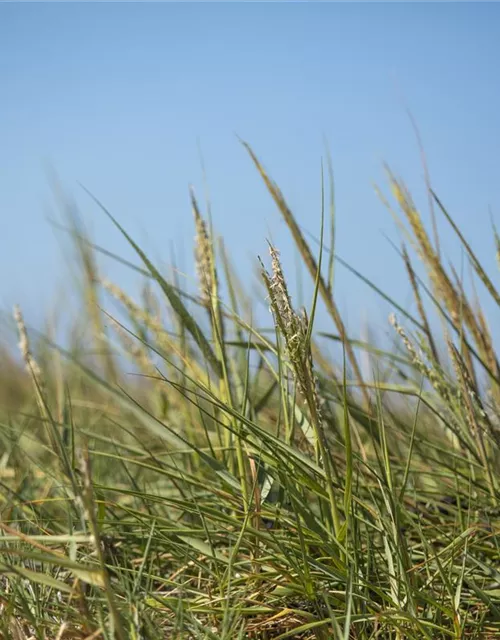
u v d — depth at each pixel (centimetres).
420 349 123
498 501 114
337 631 98
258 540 109
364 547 112
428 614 105
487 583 110
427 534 116
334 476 114
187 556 108
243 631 101
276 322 101
